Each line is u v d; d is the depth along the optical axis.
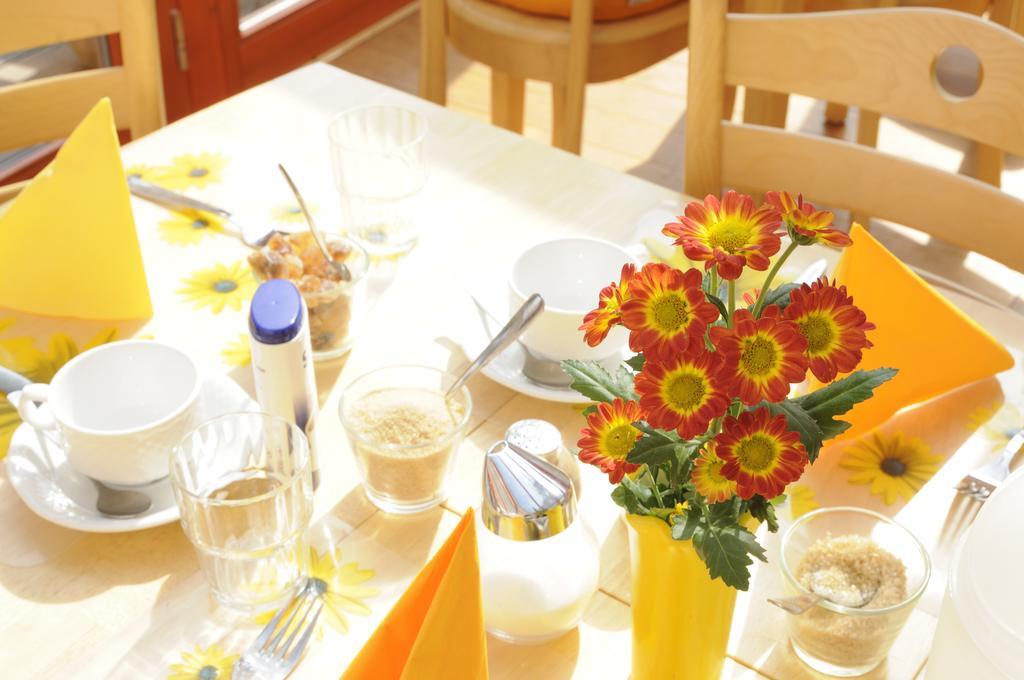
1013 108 1.19
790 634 0.77
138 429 0.84
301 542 0.81
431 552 0.86
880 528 0.80
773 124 2.19
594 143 2.97
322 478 0.92
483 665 0.66
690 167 1.42
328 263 1.04
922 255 2.53
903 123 3.00
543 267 1.04
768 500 0.63
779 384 0.57
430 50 2.15
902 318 0.94
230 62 2.86
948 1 2.26
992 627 0.58
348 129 1.26
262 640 0.77
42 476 0.88
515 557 0.76
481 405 1.00
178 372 0.91
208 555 0.78
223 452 0.84
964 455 0.94
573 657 0.77
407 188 1.22
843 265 0.96
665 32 2.16
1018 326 1.09
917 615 0.80
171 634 0.78
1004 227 1.27
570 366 0.68
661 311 0.57
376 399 0.90
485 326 1.06
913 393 0.96
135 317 1.09
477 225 1.24
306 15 3.05
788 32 1.28
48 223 1.06
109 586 0.81
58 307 1.08
